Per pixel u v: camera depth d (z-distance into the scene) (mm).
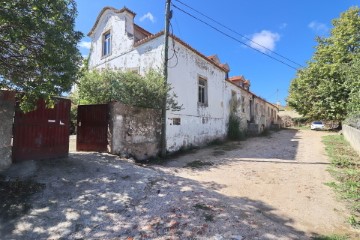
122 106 8922
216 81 16609
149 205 4910
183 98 12805
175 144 11992
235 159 10391
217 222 4312
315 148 13508
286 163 9562
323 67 20969
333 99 20141
